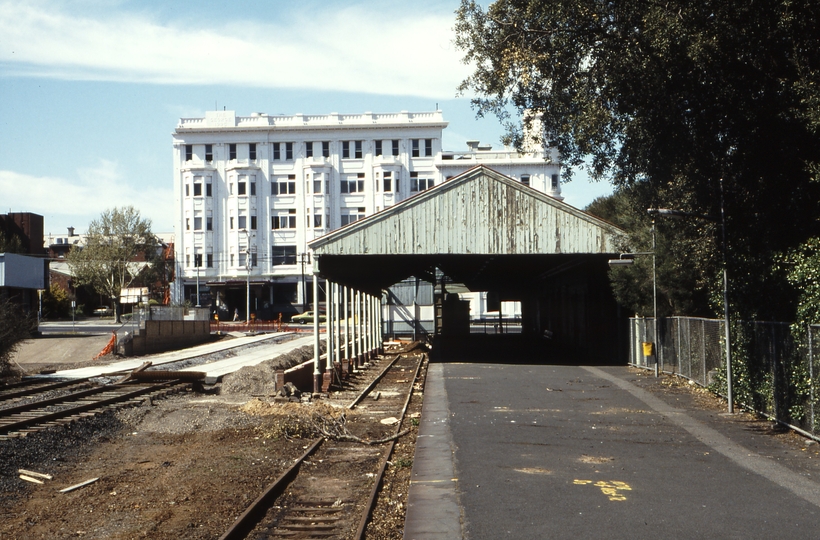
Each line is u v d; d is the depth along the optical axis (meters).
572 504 8.64
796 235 14.72
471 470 10.52
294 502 9.54
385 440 13.97
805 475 10.23
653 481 9.84
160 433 15.45
